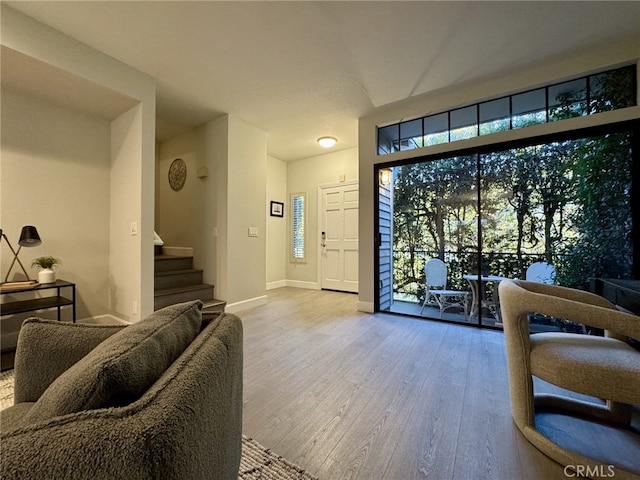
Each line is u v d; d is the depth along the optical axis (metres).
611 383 1.03
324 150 4.89
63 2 1.76
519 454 1.18
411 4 1.78
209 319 0.93
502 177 2.78
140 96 2.50
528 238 2.65
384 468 1.11
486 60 2.37
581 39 2.13
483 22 1.94
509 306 1.32
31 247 2.40
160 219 4.21
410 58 2.34
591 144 2.37
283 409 1.50
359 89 2.83
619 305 1.60
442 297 3.12
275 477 1.06
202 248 3.67
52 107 2.52
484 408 1.50
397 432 1.32
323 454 1.18
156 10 1.83
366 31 2.02
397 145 3.37
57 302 2.25
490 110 2.81
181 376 0.51
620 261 2.26
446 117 3.06
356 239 4.77
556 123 2.45
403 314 3.33
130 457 0.35
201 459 0.48
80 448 0.35
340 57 2.32
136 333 0.66
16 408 0.84
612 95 2.29
